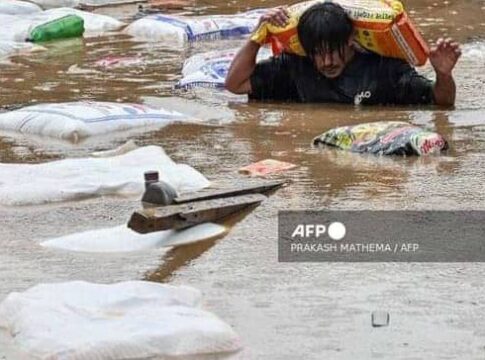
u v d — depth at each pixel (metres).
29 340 7.00
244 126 12.72
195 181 10.41
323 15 13.44
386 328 7.34
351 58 13.73
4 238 9.20
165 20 19.16
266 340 7.18
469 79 15.09
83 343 6.82
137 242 9.03
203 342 6.96
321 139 11.81
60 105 13.03
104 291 7.68
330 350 7.02
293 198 10.02
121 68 16.27
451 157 11.23
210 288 8.08
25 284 8.19
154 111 13.09
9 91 14.69
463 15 20.92
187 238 9.12
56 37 18.86
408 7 21.98
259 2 23.02
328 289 8.02
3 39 18.44
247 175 10.70
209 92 14.57
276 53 14.02
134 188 10.30
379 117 13.00
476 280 8.15
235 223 9.48
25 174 10.61
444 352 6.97
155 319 7.20
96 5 22.95
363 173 10.72
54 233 9.30
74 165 10.83
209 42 18.45
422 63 13.63
